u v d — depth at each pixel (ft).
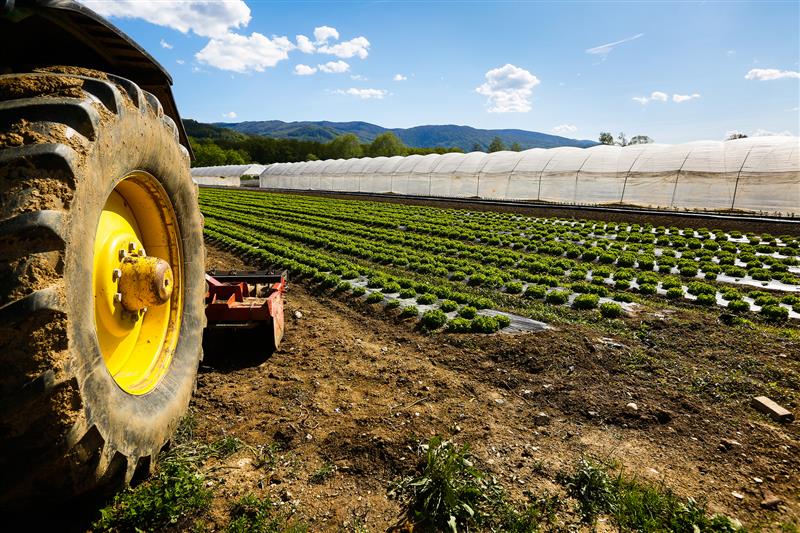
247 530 12.66
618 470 15.93
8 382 8.41
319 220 99.40
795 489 15.11
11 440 8.85
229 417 18.80
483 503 13.93
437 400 20.89
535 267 53.16
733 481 15.52
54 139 9.12
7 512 11.30
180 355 15.56
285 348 27.20
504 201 130.62
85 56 13.50
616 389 22.20
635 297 41.39
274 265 54.19
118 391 11.18
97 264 11.96
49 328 8.70
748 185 91.81
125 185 13.25
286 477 15.12
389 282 44.21
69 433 9.22
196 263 16.84
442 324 32.89
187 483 13.84
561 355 26.11
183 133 18.10
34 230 8.43
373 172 180.86
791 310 37.32
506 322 32.71
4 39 11.90
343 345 28.19
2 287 8.23
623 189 110.83
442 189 154.51
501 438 17.74
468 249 65.57
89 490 11.28
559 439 17.90
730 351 27.43
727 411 20.33
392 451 16.46
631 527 13.41
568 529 13.23
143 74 15.33
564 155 127.03
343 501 14.10
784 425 19.22
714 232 75.97
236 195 180.96
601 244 67.41
